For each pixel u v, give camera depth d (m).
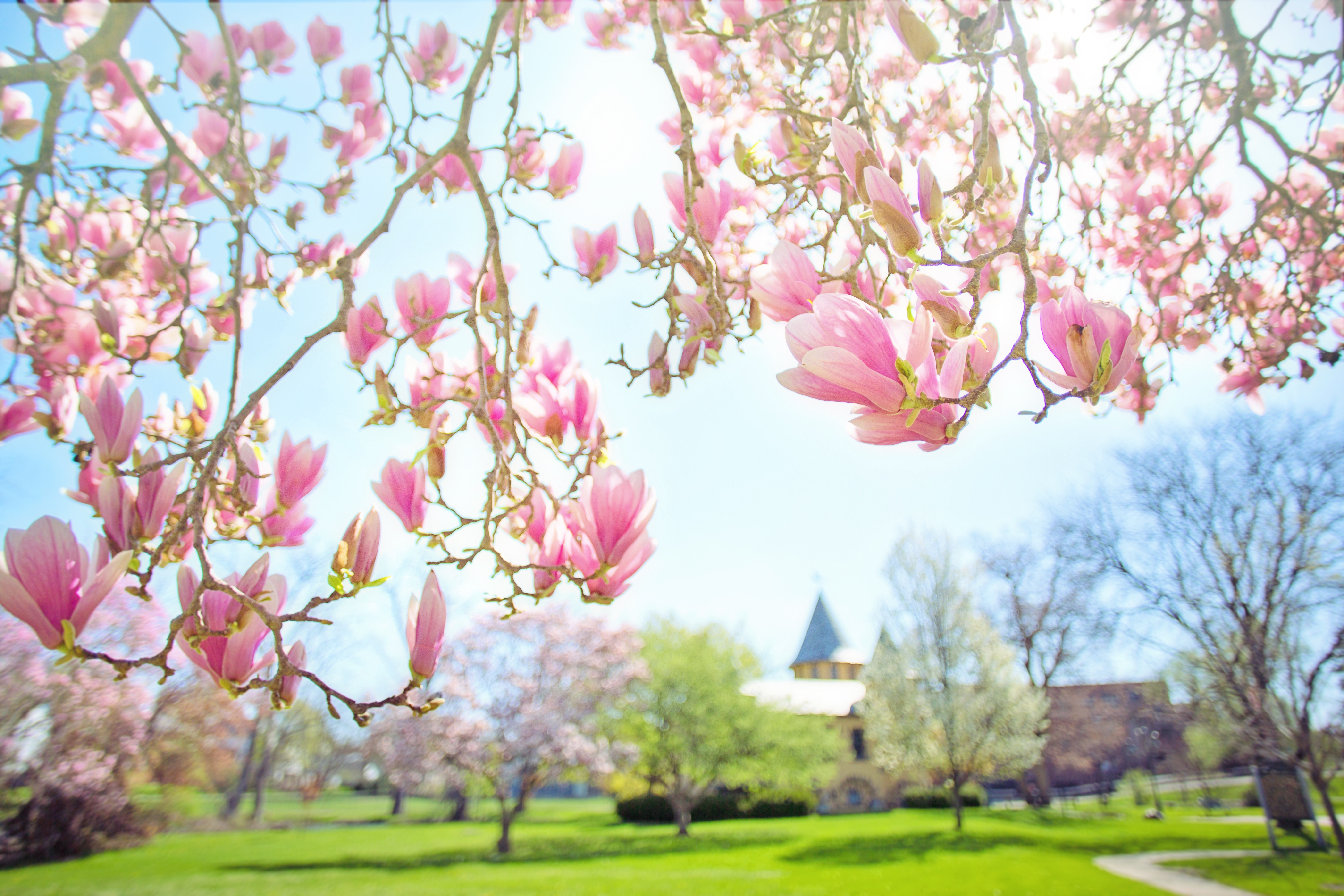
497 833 27.91
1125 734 36.19
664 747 27.22
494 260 1.96
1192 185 3.05
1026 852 18.47
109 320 2.10
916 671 27.77
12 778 18.09
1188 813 32.53
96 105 2.59
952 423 1.10
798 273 1.32
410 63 2.87
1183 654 14.76
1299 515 12.77
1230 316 3.08
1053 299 1.14
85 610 1.20
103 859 18.36
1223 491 13.51
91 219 2.79
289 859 18.84
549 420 2.11
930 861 17.17
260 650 1.36
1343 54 2.71
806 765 31.33
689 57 3.33
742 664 30.62
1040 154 1.27
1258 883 12.72
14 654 16.27
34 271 2.45
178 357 2.17
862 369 1.02
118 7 1.93
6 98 2.49
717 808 36.19
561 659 24.03
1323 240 2.84
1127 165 3.23
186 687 21.62
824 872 15.77
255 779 37.56
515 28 2.15
